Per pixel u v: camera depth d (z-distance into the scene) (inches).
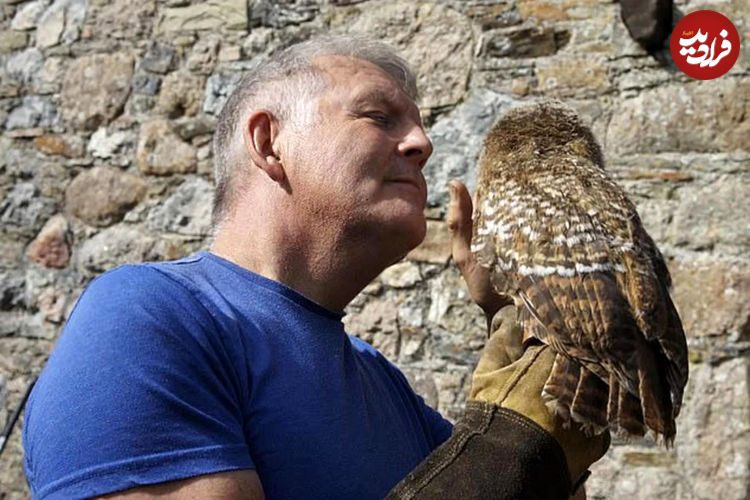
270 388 62.0
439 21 183.5
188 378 57.8
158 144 200.7
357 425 65.1
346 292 70.8
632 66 171.8
